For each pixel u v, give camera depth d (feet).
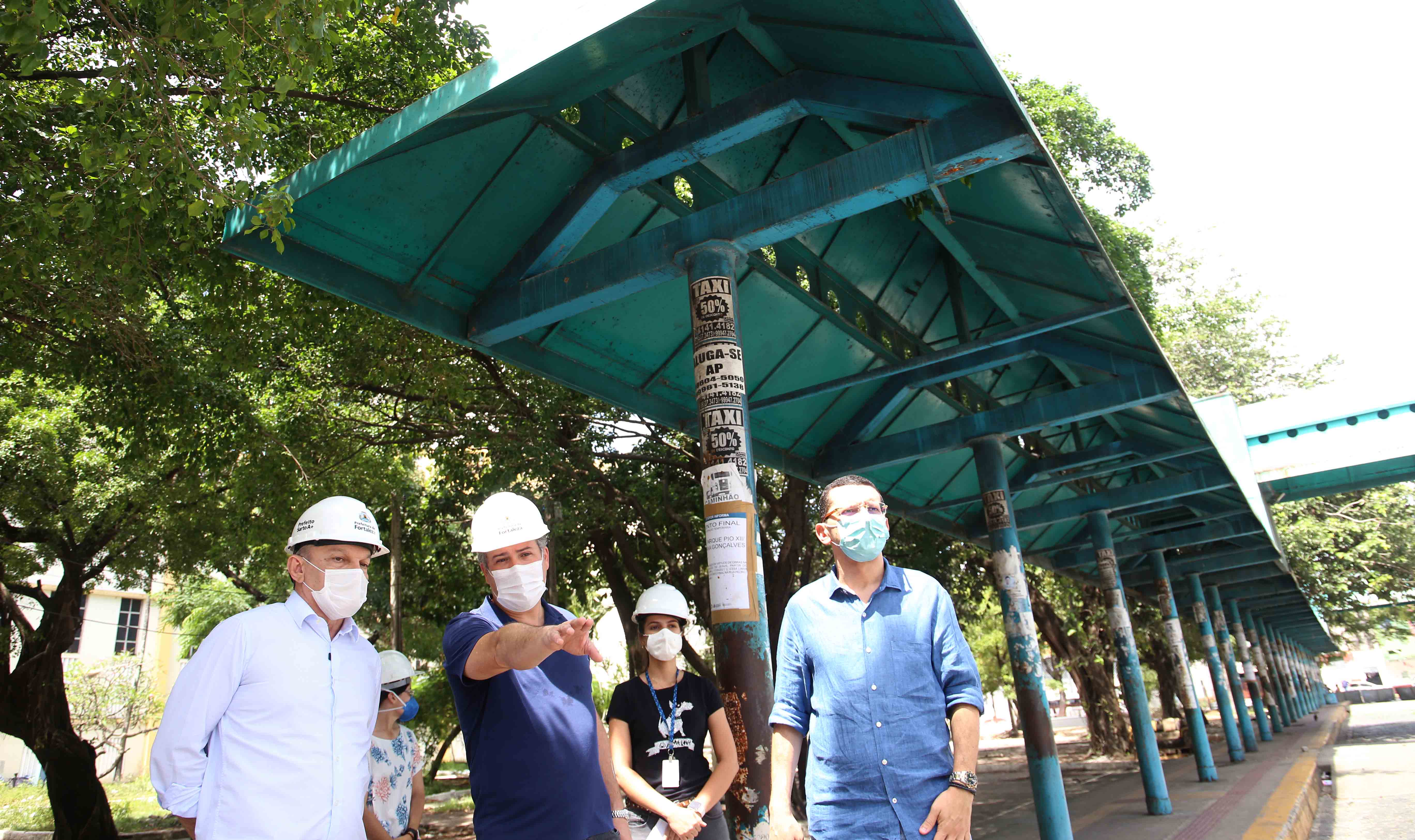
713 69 18.57
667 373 24.40
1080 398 28.43
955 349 23.36
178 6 15.55
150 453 41.98
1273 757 66.90
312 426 41.06
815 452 32.09
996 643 130.41
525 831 10.00
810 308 24.31
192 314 35.19
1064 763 87.25
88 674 78.48
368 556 10.39
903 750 9.76
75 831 48.16
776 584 47.57
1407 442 50.42
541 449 38.32
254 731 9.10
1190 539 55.01
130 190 17.43
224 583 83.30
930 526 41.11
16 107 20.12
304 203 15.94
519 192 18.12
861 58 15.46
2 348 27.84
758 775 15.28
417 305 18.85
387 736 14.52
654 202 20.56
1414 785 53.16
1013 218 19.61
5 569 50.37
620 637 132.77
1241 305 100.83
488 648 9.78
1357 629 130.62
